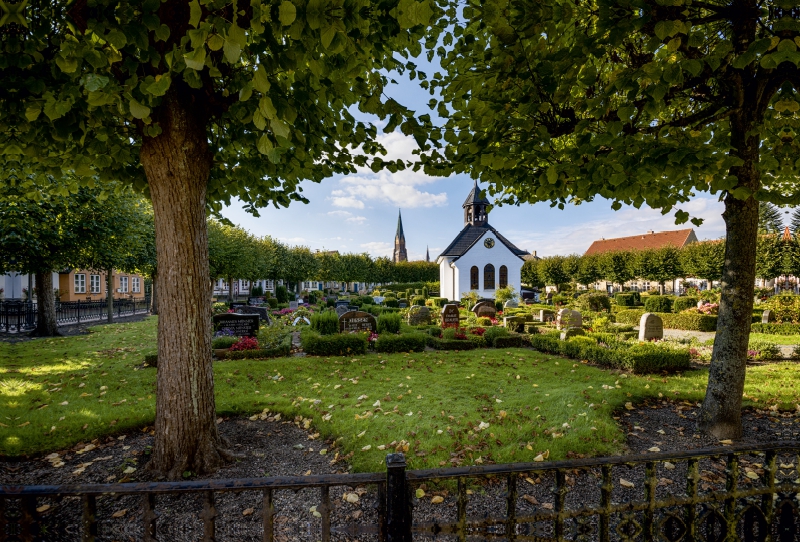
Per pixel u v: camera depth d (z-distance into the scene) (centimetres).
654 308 2311
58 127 329
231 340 1064
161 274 396
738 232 473
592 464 181
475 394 674
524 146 375
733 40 387
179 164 380
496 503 354
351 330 1348
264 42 282
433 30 436
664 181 434
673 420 567
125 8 252
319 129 452
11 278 2631
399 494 163
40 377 786
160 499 358
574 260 4772
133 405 605
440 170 481
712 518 198
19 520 159
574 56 314
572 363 929
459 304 2802
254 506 348
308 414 575
